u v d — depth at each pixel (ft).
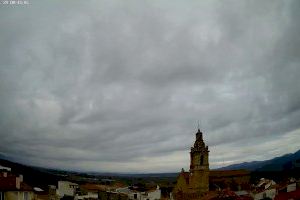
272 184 434.30
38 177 424.05
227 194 357.61
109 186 539.29
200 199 378.73
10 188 186.39
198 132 514.27
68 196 356.79
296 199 256.32
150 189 564.71
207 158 501.15
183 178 512.63
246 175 556.10
